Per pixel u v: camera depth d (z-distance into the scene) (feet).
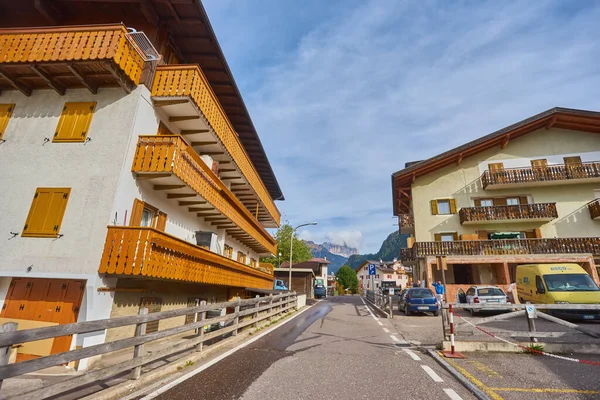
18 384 17.39
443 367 18.94
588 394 14.08
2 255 25.04
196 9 32.40
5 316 23.89
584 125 74.43
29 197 26.63
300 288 125.49
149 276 24.54
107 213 25.29
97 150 27.58
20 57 26.99
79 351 12.38
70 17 34.45
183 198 35.60
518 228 72.79
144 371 16.92
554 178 71.15
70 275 23.79
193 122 35.22
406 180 81.87
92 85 29.19
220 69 41.22
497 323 36.63
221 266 40.55
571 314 36.37
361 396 13.88
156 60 30.89
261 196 64.59
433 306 50.01
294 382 15.79
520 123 74.95
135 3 31.81
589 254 63.21
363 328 35.73
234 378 16.44
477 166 78.89
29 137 28.78
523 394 14.05
